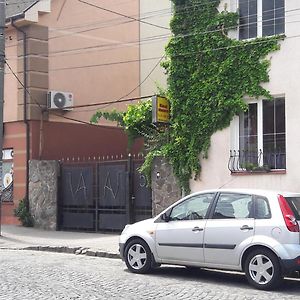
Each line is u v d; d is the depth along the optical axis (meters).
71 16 21.08
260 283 8.85
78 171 17.83
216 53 14.45
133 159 16.48
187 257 9.72
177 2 15.11
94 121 20.14
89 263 11.83
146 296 8.26
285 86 13.40
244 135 14.12
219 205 9.55
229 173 14.17
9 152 20.22
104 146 21.89
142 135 17.12
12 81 20.23
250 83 13.87
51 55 20.38
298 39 13.25
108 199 16.98
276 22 13.81
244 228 9.06
